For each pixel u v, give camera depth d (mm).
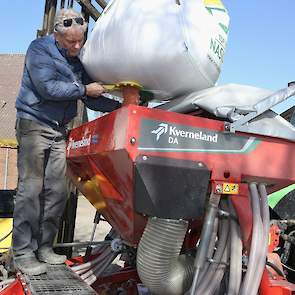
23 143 3342
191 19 2988
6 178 17891
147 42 2844
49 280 3105
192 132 2703
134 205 2668
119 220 3232
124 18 2928
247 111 2830
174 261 2783
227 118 2855
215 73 3197
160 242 2666
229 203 2854
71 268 3521
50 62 3230
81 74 3402
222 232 2859
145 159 2551
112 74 3062
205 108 2969
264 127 2900
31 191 3307
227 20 3301
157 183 2576
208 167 2729
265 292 3055
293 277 4250
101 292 3801
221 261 2838
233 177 2805
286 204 4297
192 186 2668
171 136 2639
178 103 3201
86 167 3359
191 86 3127
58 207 3514
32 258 3322
